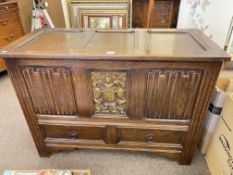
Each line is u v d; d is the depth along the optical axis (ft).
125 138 4.22
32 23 8.26
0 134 5.43
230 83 4.17
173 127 3.89
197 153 4.71
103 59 3.13
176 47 3.39
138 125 3.96
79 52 3.20
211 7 5.62
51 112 3.98
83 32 4.40
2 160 4.66
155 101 3.60
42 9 8.06
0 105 6.64
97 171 4.35
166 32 4.30
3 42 7.63
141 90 3.49
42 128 4.23
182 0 6.40
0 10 7.23
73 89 3.61
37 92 3.70
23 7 8.59
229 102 3.56
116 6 7.85
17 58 3.26
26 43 3.70
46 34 4.32
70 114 3.98
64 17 8.86
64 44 3.64
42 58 3.23
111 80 3.45
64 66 3.34
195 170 4.32
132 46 3.48
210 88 3.31
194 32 4.23
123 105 3.74
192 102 3.52
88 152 4.82
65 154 4.78
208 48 3.25
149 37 3.97
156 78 3.32
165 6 7.36
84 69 3.34
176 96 3.49
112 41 3.80
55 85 3.58
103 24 8.15
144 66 3.19
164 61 3.09
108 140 4.27
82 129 4.17
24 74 3.49
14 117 6.07
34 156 4.75
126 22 8.00
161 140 4.14
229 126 3.55
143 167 4.42
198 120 3.69
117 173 4.30
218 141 3.95
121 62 3.19
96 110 3.88
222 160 3.78
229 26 5.07
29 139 5.24
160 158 4.63
